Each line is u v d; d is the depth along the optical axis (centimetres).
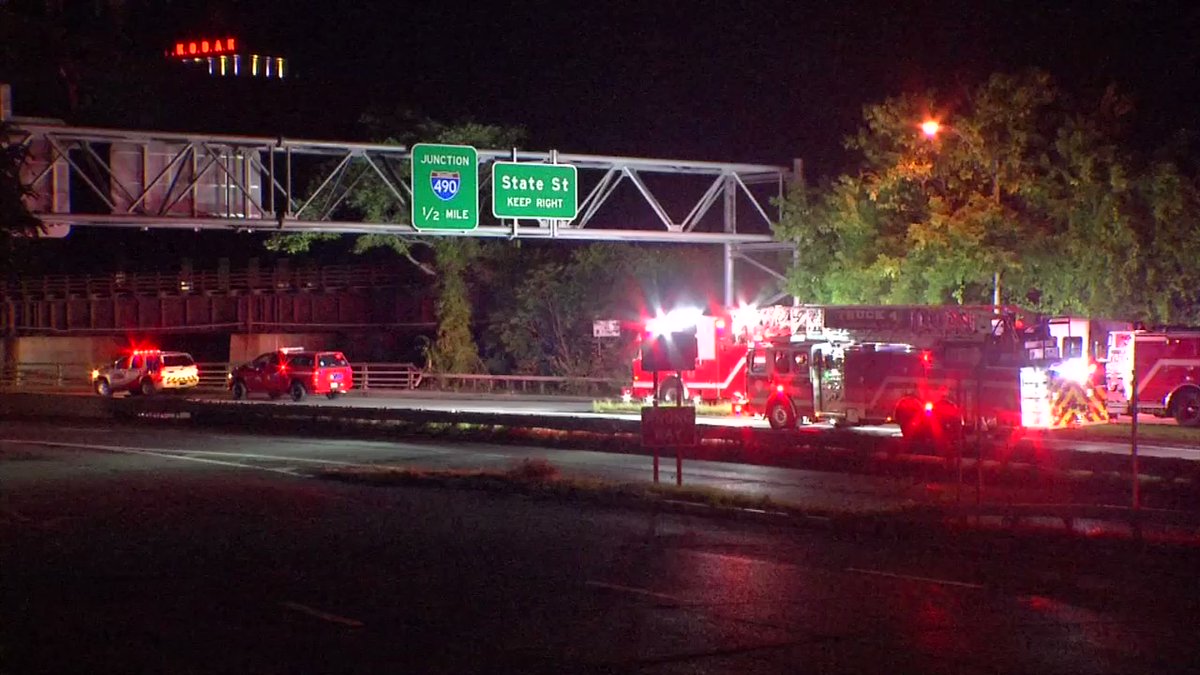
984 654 1068
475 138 5575
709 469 2659
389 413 3712
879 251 4119
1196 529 1761
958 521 1733
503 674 1014
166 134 3803
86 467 2888
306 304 7150
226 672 1027
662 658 1062
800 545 1686
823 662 1044
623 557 1591
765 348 3494
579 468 2706
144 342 7894
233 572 1495
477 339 6506
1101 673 1006
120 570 1514
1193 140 4062
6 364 7112
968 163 3959
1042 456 2238
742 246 4691
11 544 1731
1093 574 1451
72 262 8381
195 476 2670
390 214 5584
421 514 2020
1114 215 3744
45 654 1089
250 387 5388
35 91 4162
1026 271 3900
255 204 3997
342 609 1274
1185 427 3397
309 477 2638
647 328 4362
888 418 3170
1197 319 4059
